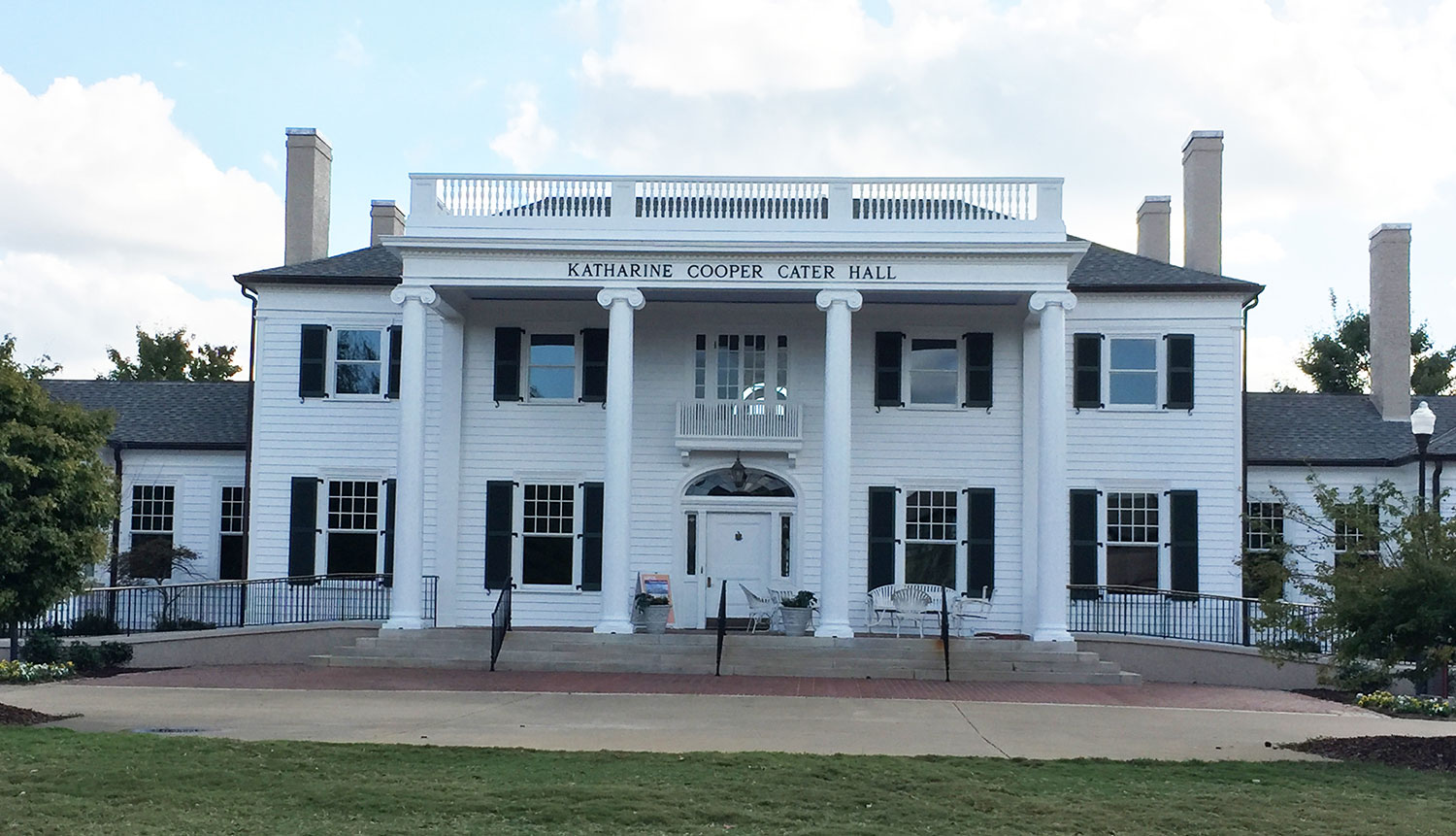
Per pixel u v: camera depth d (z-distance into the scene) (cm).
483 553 3005
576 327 3053
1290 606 1770
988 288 2712
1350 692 2420
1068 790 1348
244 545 3066
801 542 2984
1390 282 3409
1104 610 2959
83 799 1228
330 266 3166
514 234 2764
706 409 2980
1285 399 3494
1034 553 2939
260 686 2230
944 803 1279
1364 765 1525
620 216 2783
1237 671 2659
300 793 1266
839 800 1278
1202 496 2997
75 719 1780
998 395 3006
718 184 2794
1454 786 1403
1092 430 3022
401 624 2716
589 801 1248
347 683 2288
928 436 3005
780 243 2705
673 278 2741
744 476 3000
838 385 2702
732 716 1912
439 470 2998
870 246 2697
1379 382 3400
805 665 2558
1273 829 1198
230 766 1380
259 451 3064
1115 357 3041
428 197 2798
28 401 1839
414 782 1324
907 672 2541
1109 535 3011
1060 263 2706
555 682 2342
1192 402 3005
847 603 2688
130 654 2598
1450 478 3019
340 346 3092
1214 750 1661
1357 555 1702
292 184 3416
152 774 1332
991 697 2236
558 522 3023
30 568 1814
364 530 3052
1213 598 2853
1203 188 3316
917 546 2998
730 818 1207
